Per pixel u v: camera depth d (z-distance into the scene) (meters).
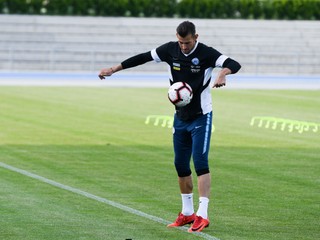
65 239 25.92
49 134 53.38
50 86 93.62
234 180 37.47
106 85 96.62
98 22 129.88
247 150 47.53
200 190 27.56
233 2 136.62
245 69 125.06
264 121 63.28
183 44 27.28
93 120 61.66
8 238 25.92
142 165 41.44
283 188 35.66
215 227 28.00
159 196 33.34
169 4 135.00
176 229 27.61
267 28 132.25
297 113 69.12
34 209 30.33
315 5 138.12
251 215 30.06
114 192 34.06
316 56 126.75
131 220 28.83
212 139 52.25
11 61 120.12
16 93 84.12
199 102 27.69
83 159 43.12
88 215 29.48
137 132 55.19
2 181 36.09
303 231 27.59
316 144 50.78
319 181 37.53
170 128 57.72
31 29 127.19
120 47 126.94
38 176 37.59
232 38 130.12
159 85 98.00
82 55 123.31
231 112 69.31
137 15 134.25
